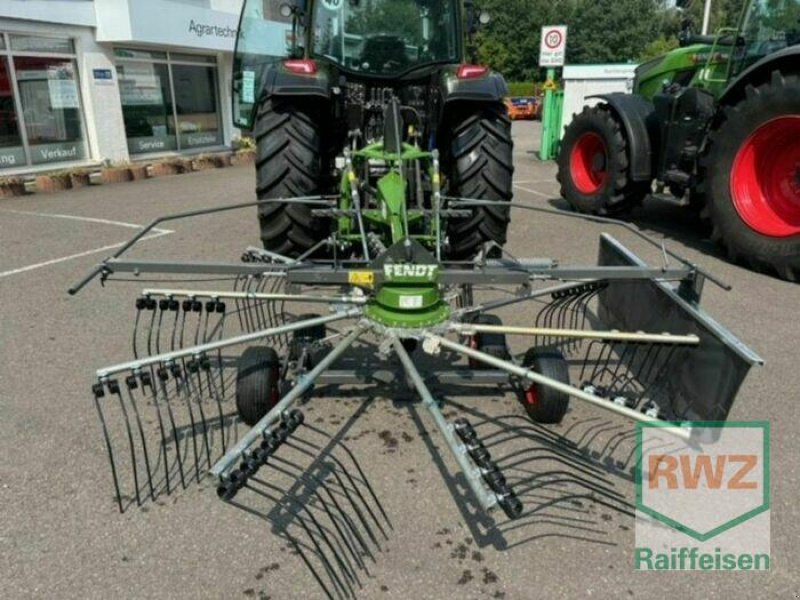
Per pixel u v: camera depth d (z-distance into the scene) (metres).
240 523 2.27
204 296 2.78
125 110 11.51
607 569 2.09
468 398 3.10
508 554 2.14
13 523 2.26
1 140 9.52
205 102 13.45
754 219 5.09
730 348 2.26
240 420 2.88
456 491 2.44
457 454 1.87
